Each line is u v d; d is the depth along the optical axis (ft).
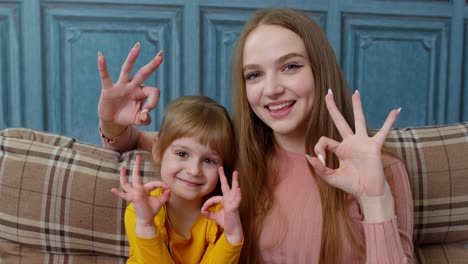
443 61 8.36
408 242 3.35
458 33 8.30
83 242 4.00
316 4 7.90
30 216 3.97
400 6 8.10
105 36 7.68
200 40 7.82
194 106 3.62
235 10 7.82
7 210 4.00
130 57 3.32
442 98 8.44
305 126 3.67
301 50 3.40
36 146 4.10
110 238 3.99
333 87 3.56
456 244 4.22
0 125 7.68
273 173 3.74
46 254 4.05
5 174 4.01
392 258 2.94
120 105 3.48
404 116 8.43
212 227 3.56
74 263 4.03
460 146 4.14
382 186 2.93
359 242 3.40
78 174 4.00
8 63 7.55
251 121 3.72
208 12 7.79
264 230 3.60
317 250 3.50
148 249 3.25
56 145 4.25
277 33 3.39
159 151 3.63
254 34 3.46
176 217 3.63
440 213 4.06
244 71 3.53
